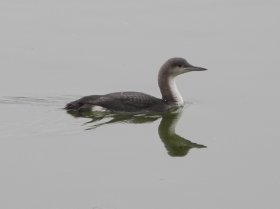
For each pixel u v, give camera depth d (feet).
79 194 40.14
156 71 61.41
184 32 69.05
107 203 39.17
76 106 52.29
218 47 65.57
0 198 39.55
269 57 63.05
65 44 67.05
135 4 76.18
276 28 69.31
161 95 56.90
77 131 49.29
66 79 59.77
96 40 67.77
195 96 56.75
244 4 75.97
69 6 76.07
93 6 75.92
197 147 47.26
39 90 57.16
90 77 60.29
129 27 70.28
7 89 57.36
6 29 70.49
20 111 52.85
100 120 51.67
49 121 50.83
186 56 63.93
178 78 60.59
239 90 57.16
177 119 52.60
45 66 62.59
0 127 49.62
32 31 70.08
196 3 76.38
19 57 64.54
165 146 47.34
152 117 53.21
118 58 63.98
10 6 76.13
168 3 76.48
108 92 57.36
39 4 76.59
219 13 73.51
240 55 63.77
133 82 59.52
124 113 52.47
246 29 69.41
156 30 69.62
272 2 76.43
